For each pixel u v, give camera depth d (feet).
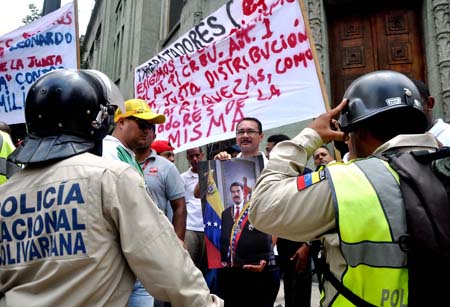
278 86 9.32
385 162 3.53
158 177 9.20
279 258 9.86
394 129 3.84
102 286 3.67
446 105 14.96
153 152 9.58
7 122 13.12
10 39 13.37
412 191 3.20
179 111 11.04
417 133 3.85
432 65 15.79
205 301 3.96
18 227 3.89
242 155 9.64
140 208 3.89
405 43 17.40
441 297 2.95
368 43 17.81
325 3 18.02
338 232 3.27
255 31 9.90
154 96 11.83
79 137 4.19
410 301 3.03
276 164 4.02
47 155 3.95
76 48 12.84
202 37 10.84
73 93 4.16
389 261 3.11
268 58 9.61
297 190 3.61
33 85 4.32
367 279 3.17
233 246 8.08
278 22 9.53
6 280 3.90
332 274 3.54
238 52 10.14
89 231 3.69
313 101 8.78
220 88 10.34
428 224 3.00
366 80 4.03
